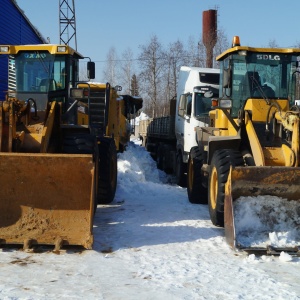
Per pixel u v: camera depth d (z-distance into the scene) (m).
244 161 8.08
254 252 6.66
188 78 15.28
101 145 10.08
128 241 7.15
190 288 5.26
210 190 8.47
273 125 8.02
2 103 7.05
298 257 6.48
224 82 9.47
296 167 7.07
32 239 6.66
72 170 6.76
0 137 7.03
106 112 12.93
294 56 9.41
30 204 6.95
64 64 9.77
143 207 9.97
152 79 42.56
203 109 14.26
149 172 16.91
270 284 5.42
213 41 37.19
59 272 5.73
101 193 10.02
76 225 6.88
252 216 7.24
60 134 8.21
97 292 5.10
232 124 8.82
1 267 5.86
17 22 21.34
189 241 7.19
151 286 5.30
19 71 9.76
